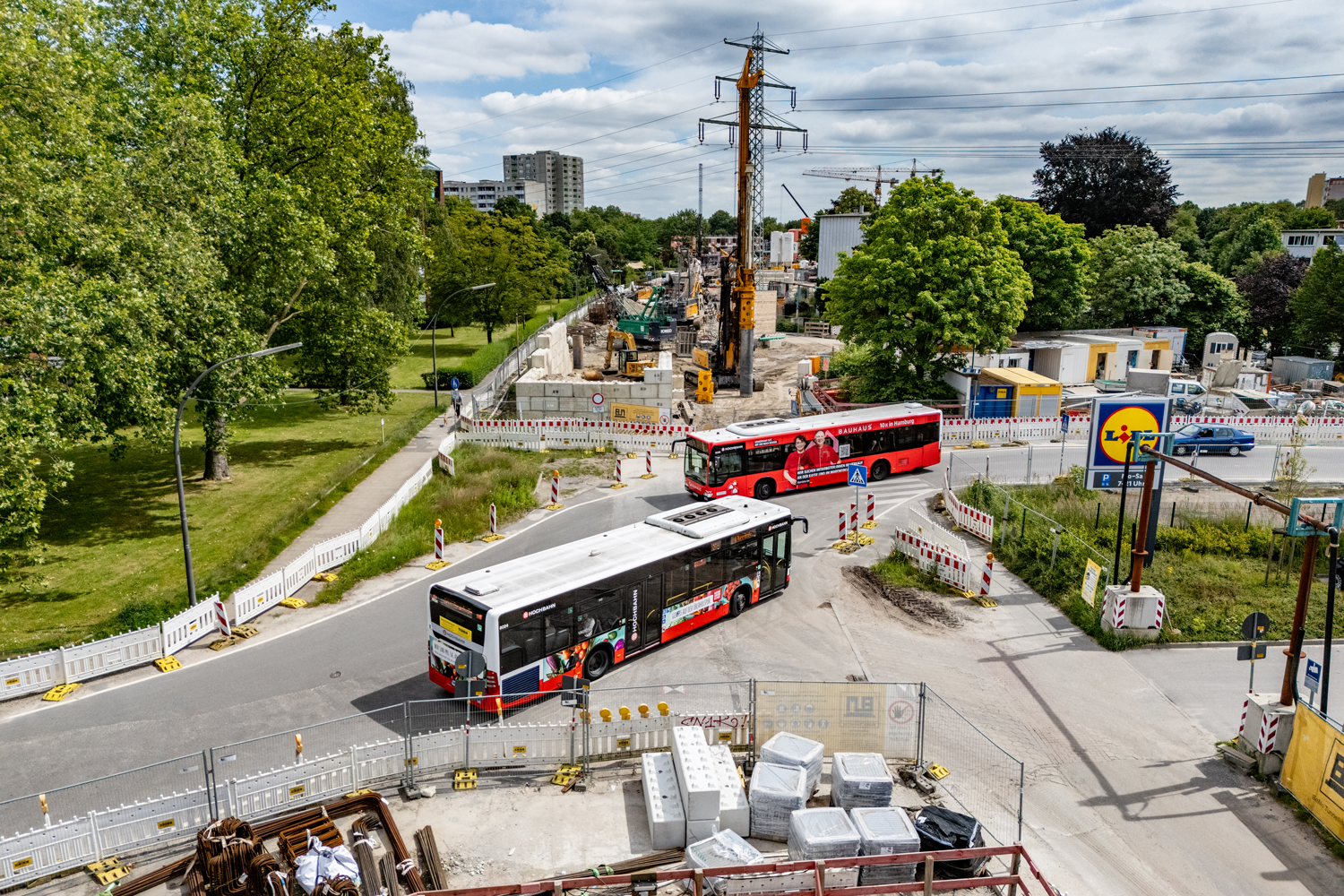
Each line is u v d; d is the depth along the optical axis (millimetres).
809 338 88125
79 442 23906
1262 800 14703
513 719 17375
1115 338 57906
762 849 13297
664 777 14266
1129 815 14234
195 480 34688
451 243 73812
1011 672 19344
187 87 31141
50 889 12203
